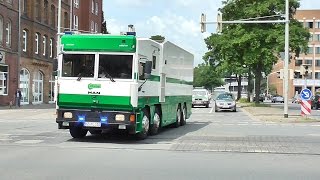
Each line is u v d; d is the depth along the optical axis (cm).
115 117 1463
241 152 1298
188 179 888
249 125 2338
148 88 1595
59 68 1509
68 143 1468
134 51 1464
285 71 2875
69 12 5944
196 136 1728
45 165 1031
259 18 4472
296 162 1123
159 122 1789
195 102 4731
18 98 4150
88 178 885
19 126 2150
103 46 1478
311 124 2439
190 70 2427
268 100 10862
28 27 4672
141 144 1463
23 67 4575
